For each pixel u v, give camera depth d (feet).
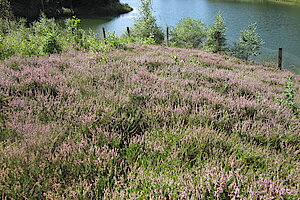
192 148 10.72
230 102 15.70
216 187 8.45
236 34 97.60
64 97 14.55
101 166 9.38
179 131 12.00
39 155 9.45
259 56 69.51
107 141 10.76
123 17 181.88
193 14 162.40
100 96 14.53
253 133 12.35
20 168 8.48
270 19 123.34
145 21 84.43
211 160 10.05
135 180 8.68
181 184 8.59
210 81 21.43
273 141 12.24
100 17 180.55
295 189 8.70
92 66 21.25
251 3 192.13
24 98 13.79
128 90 15.93
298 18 123.44
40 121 11.86
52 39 29.84
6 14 75.97
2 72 16.88
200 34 86.84
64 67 20.70
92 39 36.78
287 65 61.21
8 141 10.06
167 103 14.85
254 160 10.32
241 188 8.50
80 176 8.80
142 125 12.50
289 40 86.17
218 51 62.64
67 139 10.71
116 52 31.73
